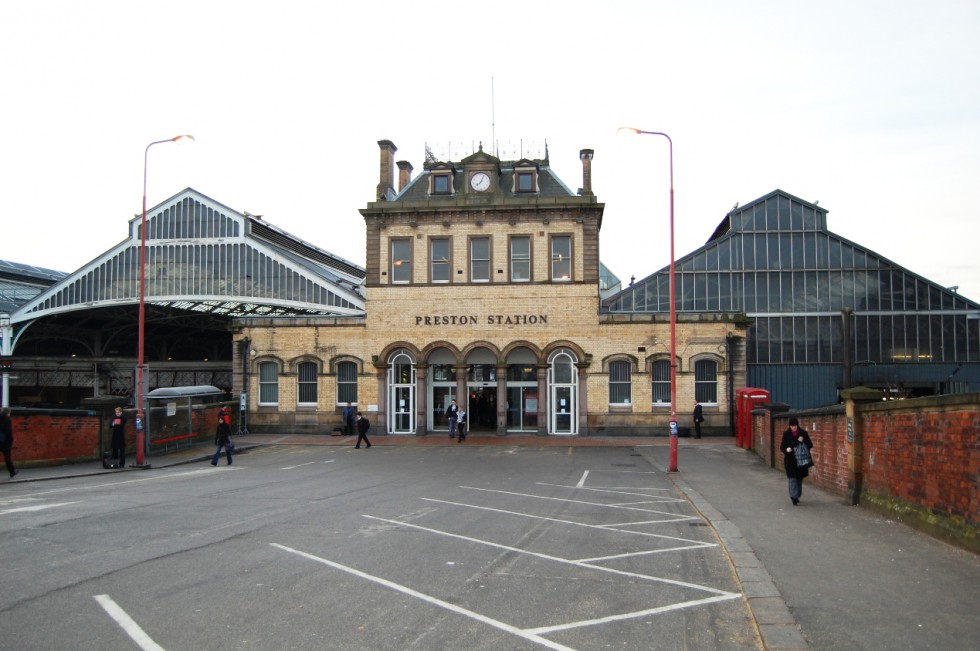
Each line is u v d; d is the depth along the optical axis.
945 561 9.83
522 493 17.77
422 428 36.47
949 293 44.19
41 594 8.23
